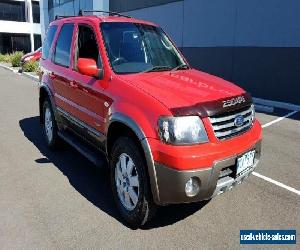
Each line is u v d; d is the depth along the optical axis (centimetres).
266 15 1077
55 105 543
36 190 437
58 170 504
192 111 313
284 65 1048
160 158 307
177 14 1470
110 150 396
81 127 461
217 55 1283
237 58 1200
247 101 369
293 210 398
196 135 312
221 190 332
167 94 336
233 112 345
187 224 364
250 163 364
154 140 313
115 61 404
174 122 306
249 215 385
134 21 477
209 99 334
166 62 454
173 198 311
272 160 564
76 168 514
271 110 969
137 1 1738
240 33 1175
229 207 401
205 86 372
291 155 590
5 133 702
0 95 1202
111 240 332
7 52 4434
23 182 460
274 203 414
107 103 379
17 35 4503
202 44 1351
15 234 338
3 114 888
